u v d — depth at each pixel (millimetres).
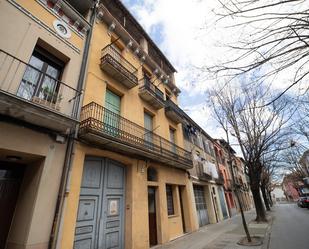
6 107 4273
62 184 5176
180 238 9617
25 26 5438
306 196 27359
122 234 6992
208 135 20875
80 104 6355
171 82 14789
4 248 4559
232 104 9977
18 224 4656
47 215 4684
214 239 8781
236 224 13242
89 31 7781
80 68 6910
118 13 10852
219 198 18219
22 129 4754
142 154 8211
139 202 7707
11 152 4617
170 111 12383
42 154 4980
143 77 10820
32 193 4785
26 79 5344
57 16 6621
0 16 4910
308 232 9023
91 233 5949
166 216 9219
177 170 11695
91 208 6211
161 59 14609
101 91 7547
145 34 12547
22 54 5109
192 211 12031
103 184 6887
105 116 7305
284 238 8172
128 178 7922
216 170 18781
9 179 5145
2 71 4566
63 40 6551
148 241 7430
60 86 6023
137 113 9461
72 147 5781
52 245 4531
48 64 6191
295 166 26250
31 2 5844
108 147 6965
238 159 34000
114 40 9648
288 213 20469
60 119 5012
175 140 13250
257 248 6820
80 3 8195
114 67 7867
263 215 13102
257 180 13352
